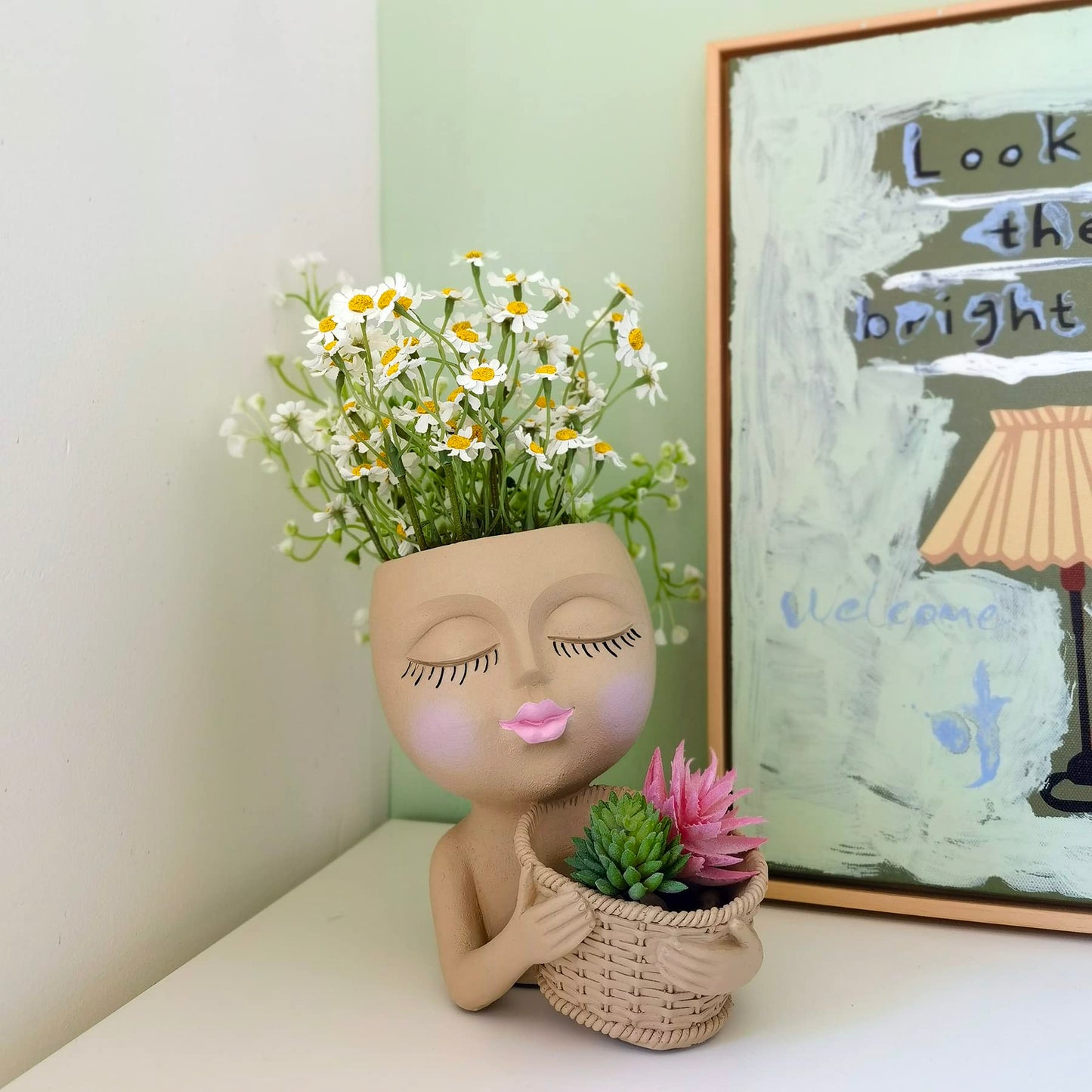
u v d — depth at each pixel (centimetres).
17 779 56
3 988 55
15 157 56
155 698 68
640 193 91
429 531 67
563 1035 59
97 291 63
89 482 62
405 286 63
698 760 90
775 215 81
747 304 82
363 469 64
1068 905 72
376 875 85
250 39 79
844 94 80
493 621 61
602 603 64
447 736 61
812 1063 56
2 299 56
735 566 81
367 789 98
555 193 94
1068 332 75
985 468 76
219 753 75
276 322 83
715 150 82
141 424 67
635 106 91
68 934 60
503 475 65
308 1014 62
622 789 66
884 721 77
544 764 61
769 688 80
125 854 65
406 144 99
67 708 60
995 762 74
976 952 70
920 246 78
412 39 98
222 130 75
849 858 77
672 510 90
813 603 79
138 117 67
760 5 87
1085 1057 56
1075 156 75
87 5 62
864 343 79
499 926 64
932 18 77
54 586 59
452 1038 59
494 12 95
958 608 76
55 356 59
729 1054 57
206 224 74
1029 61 76
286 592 84
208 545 74
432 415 62
